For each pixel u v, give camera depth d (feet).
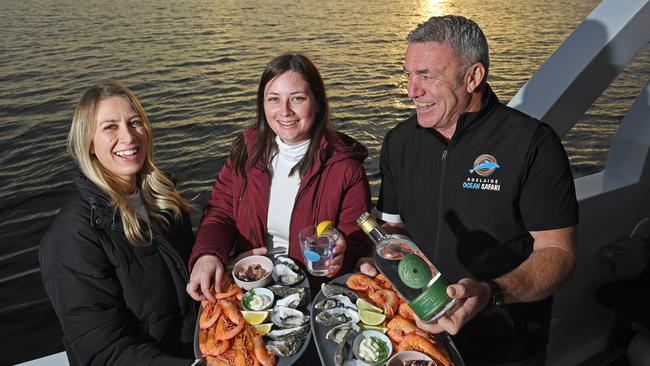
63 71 56.49
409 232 6.27
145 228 5.73
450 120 5.43
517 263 5.67
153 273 5.66
